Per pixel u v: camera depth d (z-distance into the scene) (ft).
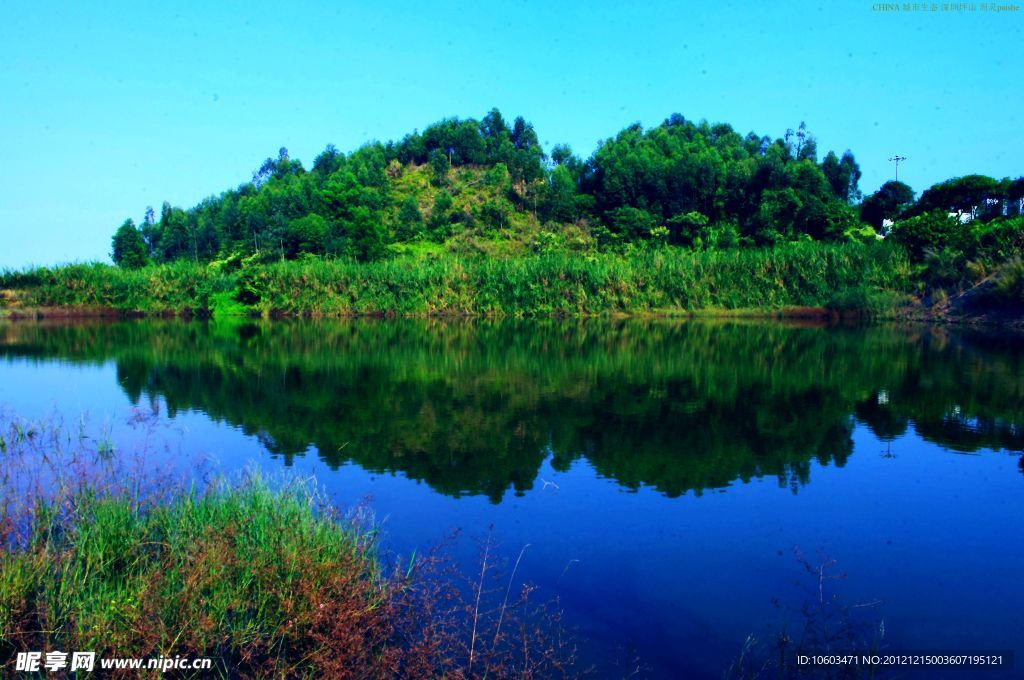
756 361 71.31
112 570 20.10
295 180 353.31
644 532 26.23
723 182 257.96
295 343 93.76
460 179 323.57
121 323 133.90
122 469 32.27
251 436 40.60
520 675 16.51
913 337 91.61
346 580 18.49
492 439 39.96
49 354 80.64
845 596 21.20
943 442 38.63
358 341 96.43
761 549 24.71
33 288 151.12
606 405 49.55
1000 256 106.83
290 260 198.70
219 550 19.16
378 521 27.07
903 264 124.16
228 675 16.33
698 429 42.11
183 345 91.30
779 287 134.00
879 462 35.09
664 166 261.24
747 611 20.21
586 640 18.47
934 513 28.17
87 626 16.61
